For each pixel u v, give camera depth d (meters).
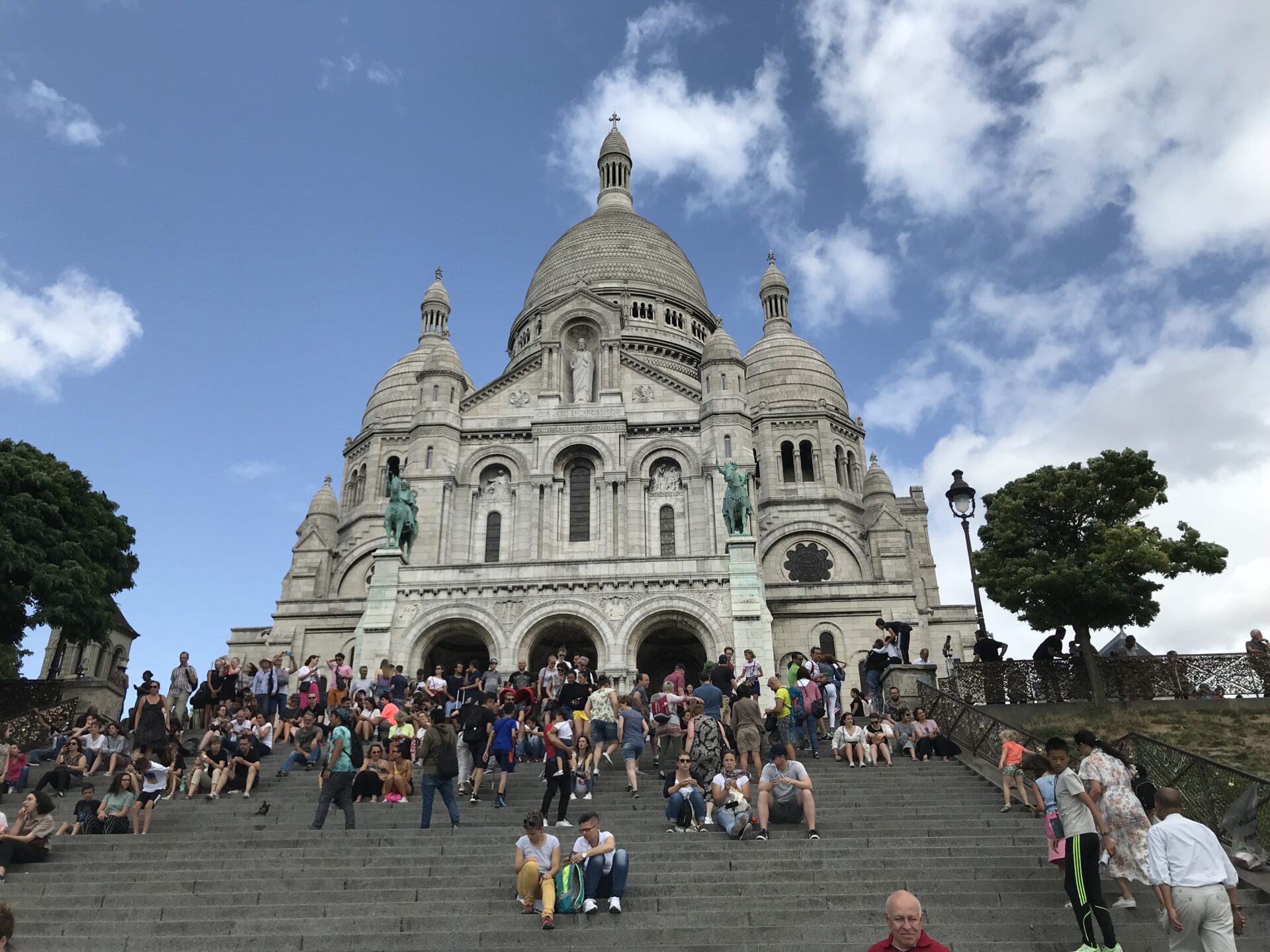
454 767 21.19
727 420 51.22
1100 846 14.34
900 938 9.54
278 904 16.98
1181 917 12.79
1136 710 32.38
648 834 20.14
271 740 29.56
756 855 18.86
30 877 18.55
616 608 42.06
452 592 42.88
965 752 26.94
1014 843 19.42
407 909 16.62
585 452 51.59
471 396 53.84
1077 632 36.22
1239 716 31.45
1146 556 34.34
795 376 68.62
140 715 26.02
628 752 24.00
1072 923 15.49
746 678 30.86
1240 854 17.77
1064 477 37.75
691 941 15.29
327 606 55.47
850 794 23.48
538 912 16.28
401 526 44.84
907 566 59.97
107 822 21.67
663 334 72.75
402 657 41.75
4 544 39.66
